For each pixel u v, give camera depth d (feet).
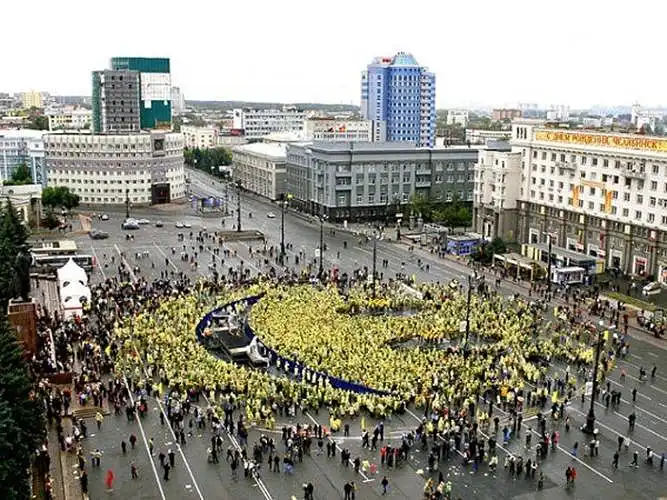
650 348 357.41
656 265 491.31
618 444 254.06
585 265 494.18
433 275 505.66
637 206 500.33
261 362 320.29
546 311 417.69
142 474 229.66
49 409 265.34
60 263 507.71
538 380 305.73
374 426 264.11
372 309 407.85
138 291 425.28
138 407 273.95
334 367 297.33
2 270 404.57
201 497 216.95
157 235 649.20
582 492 222.07
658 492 222.89
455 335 360.48
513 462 233.96
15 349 220.84
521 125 607.78
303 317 368.89
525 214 608.60
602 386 305.12
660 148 476.54
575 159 552.41
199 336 355.15
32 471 228.22
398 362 304.71
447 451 243.40
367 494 219.00
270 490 221.25
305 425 260.21
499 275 506.89
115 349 323.37
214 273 478.18
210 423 264.72
